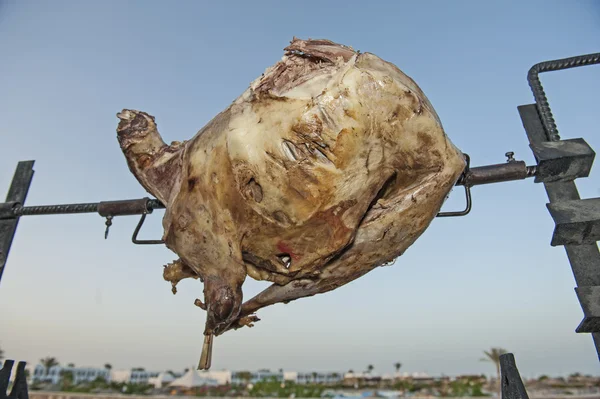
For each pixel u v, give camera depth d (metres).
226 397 54.28
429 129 2.90
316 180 2.80
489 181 3.81
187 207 3.19
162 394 60.34
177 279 4.08
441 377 63.09
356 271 3.36
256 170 2.88
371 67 3.00
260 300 3.76
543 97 3.96
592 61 3.99
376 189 2.98
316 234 2.99
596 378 63.19
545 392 57.19
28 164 5.71
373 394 58.88
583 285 3.48
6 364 4.15
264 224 3.02
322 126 2.77
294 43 3.32
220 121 3.23
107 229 4.91
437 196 3.09
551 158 3.64
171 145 4.09
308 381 77.62
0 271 5.16
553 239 3.61
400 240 3.23
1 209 5.38
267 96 2.95
